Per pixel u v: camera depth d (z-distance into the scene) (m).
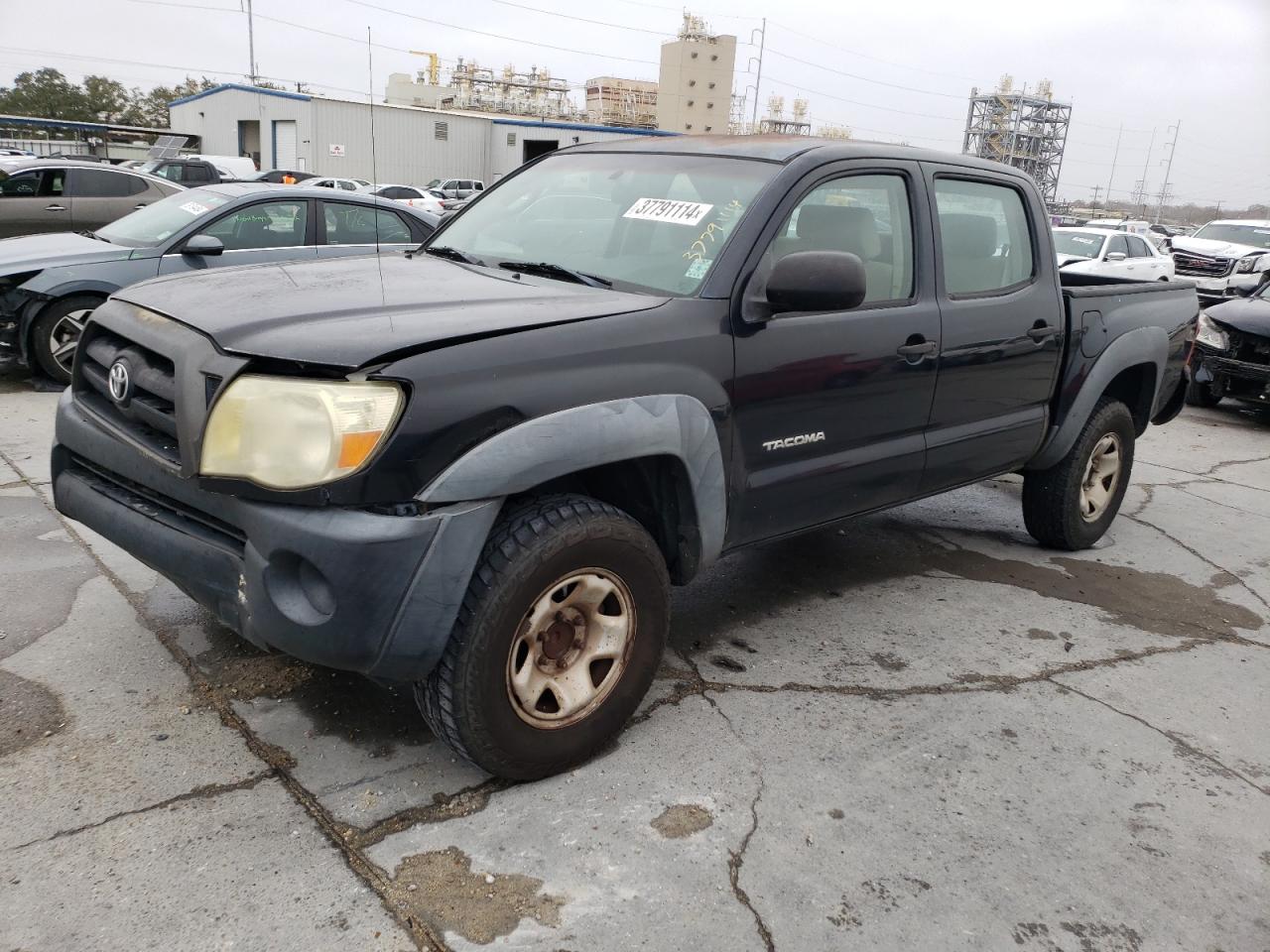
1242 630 4.13
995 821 2.66
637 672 2.82
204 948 2.02
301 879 2.23
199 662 3.17
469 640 2.38
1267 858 2.60
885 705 3.26
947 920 2.27
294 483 2.20
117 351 2.72
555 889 2.26
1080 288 4.52
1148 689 3.52
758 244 2.98
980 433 3.94
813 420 3.18
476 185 39.31
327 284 2.86
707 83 94.12
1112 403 4.75
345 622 2.23
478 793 2.60
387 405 2.19
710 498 2.87
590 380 2.51
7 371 7.80
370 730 2.86
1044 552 4.95
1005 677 3.53
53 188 11.52
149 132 49.50
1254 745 3.18
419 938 2.09
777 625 3.85
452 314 2.52
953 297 3.72
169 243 7.14
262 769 2.64
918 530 5.20
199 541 2.45
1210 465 7.20
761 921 2.21
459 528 2.29
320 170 42.00
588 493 2.92
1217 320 8.80
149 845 2.31
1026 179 4.22
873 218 3.42
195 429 2.32
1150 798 2.83
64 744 2.69
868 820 2.62
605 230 3.28
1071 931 2.27
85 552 4.01
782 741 2.98
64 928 2.04
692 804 2.62
